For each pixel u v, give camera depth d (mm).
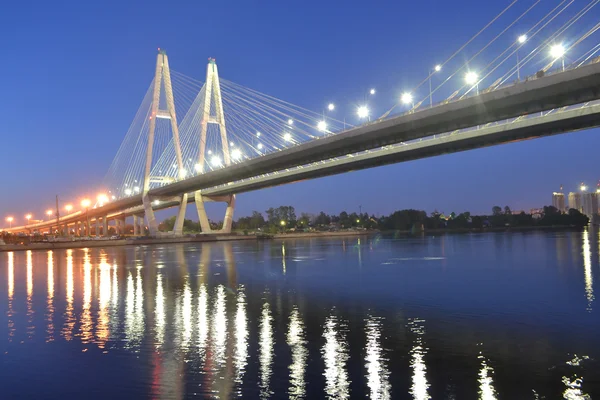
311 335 19578
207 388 14273
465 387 13953
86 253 81188
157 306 26609
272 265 51531
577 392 13477
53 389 14438
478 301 26359
